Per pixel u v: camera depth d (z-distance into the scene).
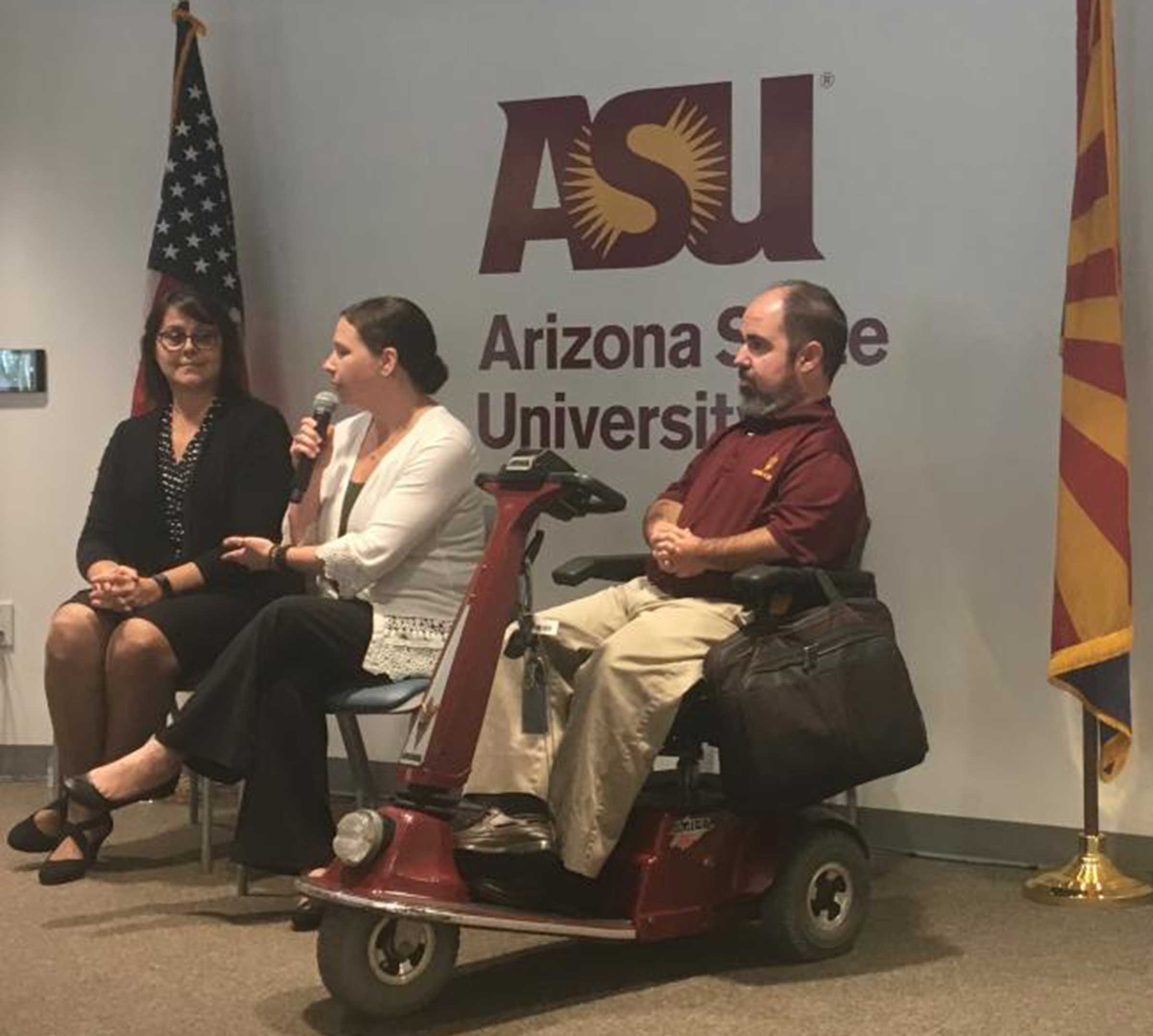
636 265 3.97
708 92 3.87
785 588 2.81
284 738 3.15
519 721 2.82
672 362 3.94
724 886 2.82
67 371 4.58
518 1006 2.64
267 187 4.37
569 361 4.05
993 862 3.64
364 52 4.25
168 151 4.33
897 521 3.71
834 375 3.12
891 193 3.69
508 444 4.13
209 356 3.83
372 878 2.53
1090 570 3.26
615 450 4.01
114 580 3.53
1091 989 2.71
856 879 2.94
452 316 4.18
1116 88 3.43
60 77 4.55
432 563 3.38
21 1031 2.53
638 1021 2.56
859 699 2.78
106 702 3.57
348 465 3.55
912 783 3.72
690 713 2.86
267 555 3.42
